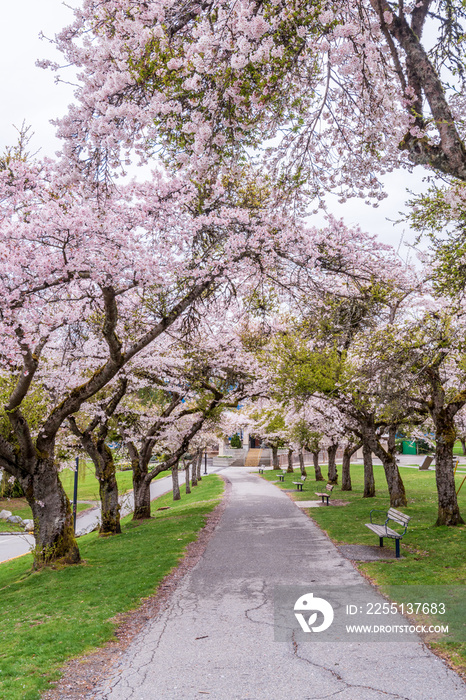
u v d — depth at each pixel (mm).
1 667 6117
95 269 8648
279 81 5543
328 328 13297
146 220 9266
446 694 4789
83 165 6875
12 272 7863
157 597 8688
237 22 5008
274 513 18922
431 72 5371
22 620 8219
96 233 8117
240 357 19031
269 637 6488
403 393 10484
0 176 8359
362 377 10938
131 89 5988
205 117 5715
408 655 5738
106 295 9570
